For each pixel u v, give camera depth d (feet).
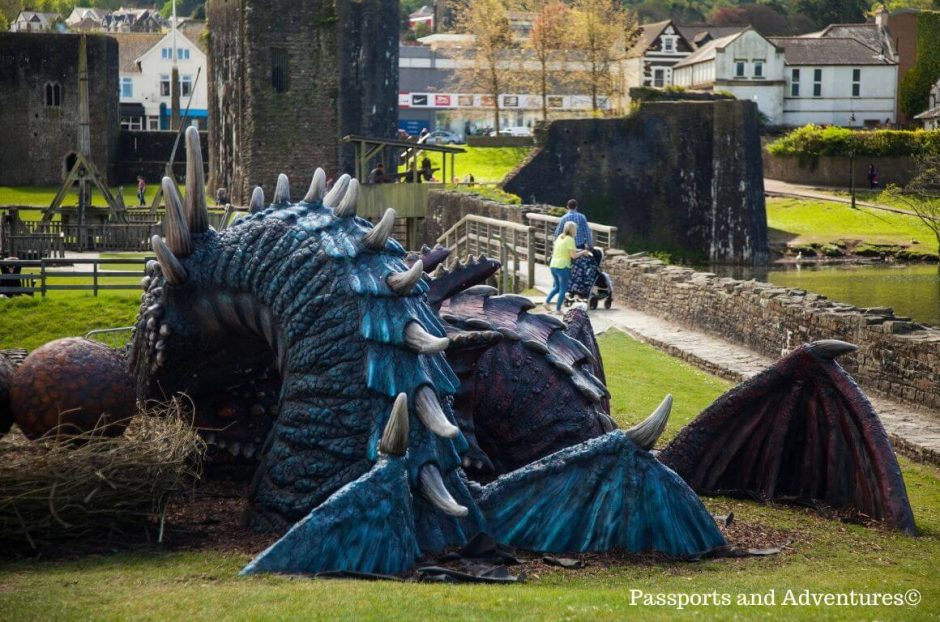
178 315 26.66
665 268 85.15
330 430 24.02
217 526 26.20
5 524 24.08
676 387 56.29
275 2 208.64
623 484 25.38
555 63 285.64
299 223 25.81
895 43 340.80
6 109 276.62
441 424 23.62
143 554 24.39
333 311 24.34
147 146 293.02
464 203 144.77
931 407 52.80
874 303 128.98
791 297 67.10
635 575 24.13
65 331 87.10
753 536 28.37
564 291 80.48
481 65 287.69
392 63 217.77
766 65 330.34
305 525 22.81
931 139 268.21
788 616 21.52
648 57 361.51
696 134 221.87
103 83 279.28
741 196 219.20
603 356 65.57
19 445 25.57
